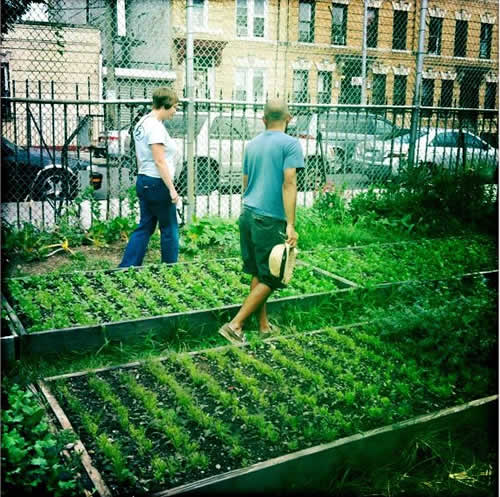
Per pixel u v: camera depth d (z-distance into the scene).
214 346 4.81
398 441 3.37
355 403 3.78
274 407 3.70
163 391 3.89
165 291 5.62
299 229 8.34
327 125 9.65
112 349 4.61
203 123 11.49
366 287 5.78
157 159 5.98
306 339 4.80
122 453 3.15
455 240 8.61
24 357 4.32
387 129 12.32
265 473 2.96
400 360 4.51
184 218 8.73
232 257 7.15
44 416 3.40
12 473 2.55
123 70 13.10
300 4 24.78
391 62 25.61
